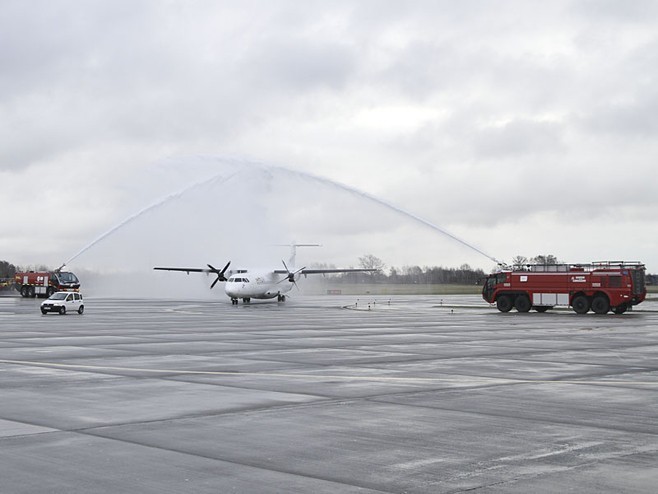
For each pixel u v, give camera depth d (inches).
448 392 717.3
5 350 1135.0
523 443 487.2
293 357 1050.1
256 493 368.2
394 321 2022.6
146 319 2036.2
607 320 2091.5
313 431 524.7
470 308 3026.6
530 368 924.6
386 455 451.2
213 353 1104.2
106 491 370.0
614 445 481.7
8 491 369.1
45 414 589.3
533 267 2573.8
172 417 577.9
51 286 3831.2
